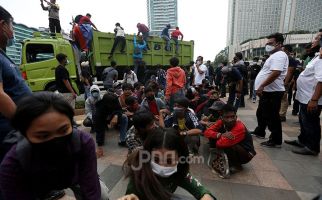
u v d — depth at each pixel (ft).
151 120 7.56
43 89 21.63
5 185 3.30
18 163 3.22
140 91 17.87
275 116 11.63
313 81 10.29
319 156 10.79
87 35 24.68
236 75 17.99
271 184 8.32
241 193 7.75
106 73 23.41
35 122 2.81
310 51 13.99
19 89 5.09
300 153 11.05
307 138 11.07
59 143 3.09
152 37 31.60
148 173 4.48
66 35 27.25
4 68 4.69
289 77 16.44
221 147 8.98
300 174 9.08
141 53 29.45
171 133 4.55
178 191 7.57
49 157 3.21
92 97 14.61
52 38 22.53
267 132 14.84
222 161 8.87
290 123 16.88
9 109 4.16
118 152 11.61
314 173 9.16
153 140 4.48
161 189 4.47
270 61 11.37
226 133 8.98
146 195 4.42
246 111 21.86
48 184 3.59
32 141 2.98
